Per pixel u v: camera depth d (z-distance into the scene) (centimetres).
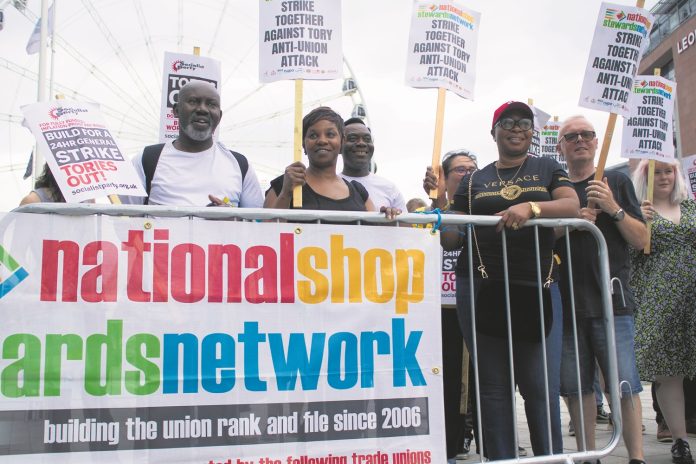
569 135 426
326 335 290
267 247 290
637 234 393
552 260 336
